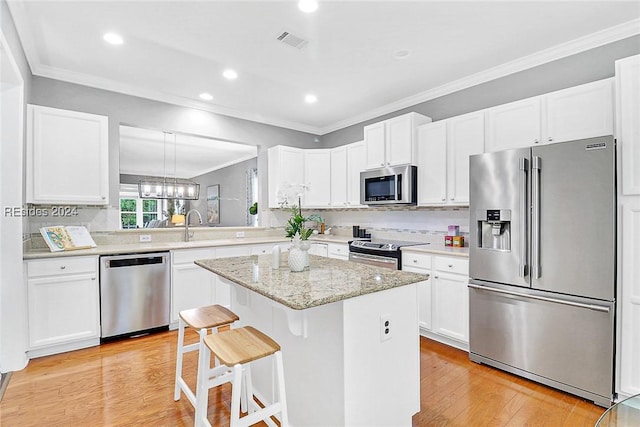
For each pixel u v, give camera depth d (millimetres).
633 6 2188
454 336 2818
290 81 3441
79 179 3094
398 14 2287
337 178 4637
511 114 2758
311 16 2314
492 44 2688
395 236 4195
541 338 2230
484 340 2535
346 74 3264
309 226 5223
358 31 2504
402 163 3582
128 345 2951
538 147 2229
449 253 2844
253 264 2207
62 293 2762
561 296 2145
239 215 5883
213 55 2877
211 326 1793
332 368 1524
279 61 2990
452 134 3188
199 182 5617
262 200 4832
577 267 2078
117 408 1998
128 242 3625
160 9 2225
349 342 1479
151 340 3074
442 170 3271
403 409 1731
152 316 3236
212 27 2447
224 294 3688
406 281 1682
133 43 2674
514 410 1966
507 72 3070
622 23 2385
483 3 2168
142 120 3693
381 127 3820
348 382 1475
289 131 5047
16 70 2289
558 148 2148
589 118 2334
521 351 2328
